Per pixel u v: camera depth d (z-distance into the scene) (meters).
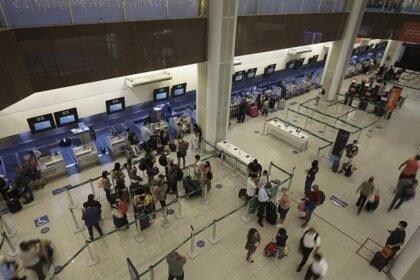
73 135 11.02
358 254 7.40
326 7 14.05
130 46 8.31
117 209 7.45
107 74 8.18
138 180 8.53
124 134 11.16
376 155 12.01
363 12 15.50
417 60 19.56
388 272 6.87
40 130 10.22
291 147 12.39
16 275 5.82
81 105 11.40
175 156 11.30
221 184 9.81
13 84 6.07
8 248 7.24
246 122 14.62
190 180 9.16
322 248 7.52
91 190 9.29
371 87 16.55
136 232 7.73
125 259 6.98
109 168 10.43
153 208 7.82
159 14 8.64
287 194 7.75
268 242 7.58
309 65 22.36
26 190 8.56
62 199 8.87
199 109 11.41
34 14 6.55
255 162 9.01
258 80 18.62
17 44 6.41
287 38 12.73
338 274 6.85
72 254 7.07
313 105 17.14
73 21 7.16
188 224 8.08
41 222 8.01
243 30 10.73
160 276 6.56
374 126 14.62
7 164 10.00
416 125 14.97
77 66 7.53
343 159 11.49
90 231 7.12
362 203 8.51
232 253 7.23
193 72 14.49
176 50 9.34
